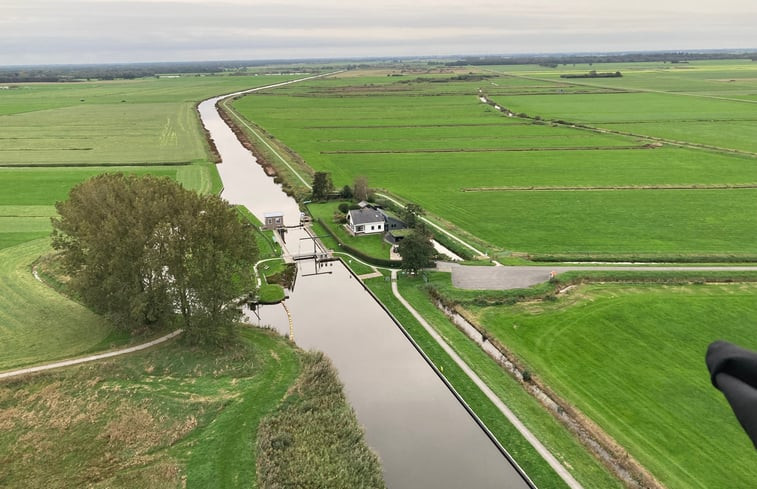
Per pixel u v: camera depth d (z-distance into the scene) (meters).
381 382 53.12
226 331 58.81
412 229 90.44
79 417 47.06
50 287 71.31
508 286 71.56
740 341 56.56
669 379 50.31
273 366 54.88
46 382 51.09
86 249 62.44
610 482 38.59
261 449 42.69
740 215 98.19
